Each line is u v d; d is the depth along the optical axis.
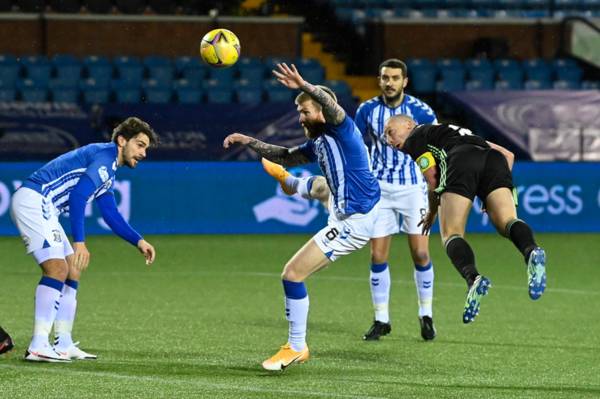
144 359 23.12
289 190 24.28
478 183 21.81
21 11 72.38
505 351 24.80
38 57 67.00
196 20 71.31
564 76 70.62
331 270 41.69
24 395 19.05
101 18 70.56
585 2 78.38
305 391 19.66
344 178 22.17
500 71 69.69
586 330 28.11
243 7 76.06
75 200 21.98
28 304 31.69
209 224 53.97
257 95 65.06
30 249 22.45
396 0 76.56
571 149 60.16
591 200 56.12
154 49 71.19
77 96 63.81
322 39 75.19
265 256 45.38
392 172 26.78
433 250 48.44
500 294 35.28
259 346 25.09
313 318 29.95
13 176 51.91
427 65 69.31
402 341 26.20
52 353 22.44
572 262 44.66
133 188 53.12
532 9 77.56
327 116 21.70
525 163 55.50
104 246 48.41
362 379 21.08
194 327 27.92
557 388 20.39
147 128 22.73
